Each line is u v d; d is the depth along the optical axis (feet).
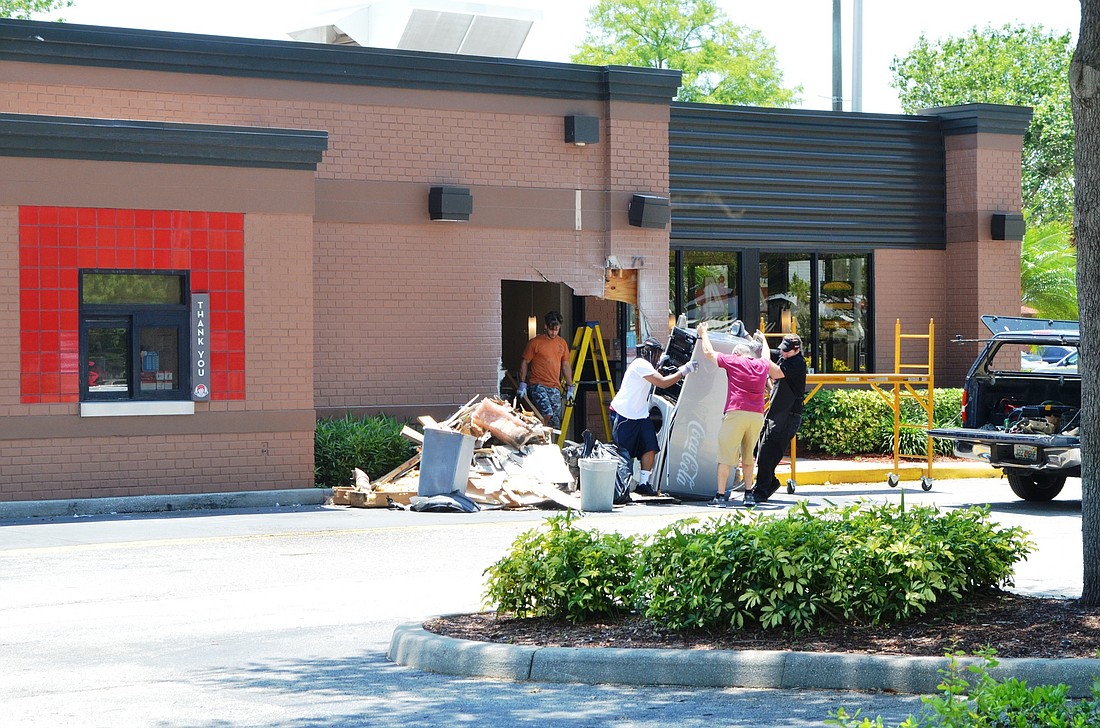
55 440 49.73
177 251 51.42
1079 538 43.24
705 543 27.14
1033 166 166.20
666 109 66.44
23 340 49.19
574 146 64.85
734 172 72.49
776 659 24.34
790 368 52.60
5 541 43.42
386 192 61.21
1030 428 51.55
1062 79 177.88
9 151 48.73
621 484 53.42
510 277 63.77
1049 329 54.34
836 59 107.86
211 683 25.44
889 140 76.69
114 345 50.80
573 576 28.53
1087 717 17.84
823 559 26.61
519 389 62.28
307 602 33.58
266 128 52.44
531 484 52.47
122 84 56.75
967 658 23.53
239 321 52.49
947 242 78.23
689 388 53.83
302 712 23.15
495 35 70.59
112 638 29.66
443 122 62.18
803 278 75.15
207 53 57.88
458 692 24.57
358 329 60.85
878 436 68.59
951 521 28.89
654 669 24.94
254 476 52.90
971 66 179.22
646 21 201.46
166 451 51.42
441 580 36.42
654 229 66.23
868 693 23.62
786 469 63.26
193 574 37.55
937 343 78.48
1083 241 27.84
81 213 49.90
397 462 56.95
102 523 47.52
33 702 23.98
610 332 70.18
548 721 22.34
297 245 53.36
